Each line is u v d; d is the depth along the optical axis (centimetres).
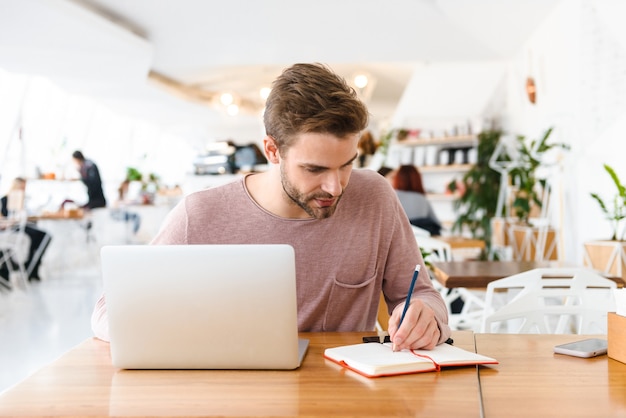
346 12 667
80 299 624
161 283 135
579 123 531
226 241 177
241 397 119
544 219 563
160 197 1252
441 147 881
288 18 687
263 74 1117
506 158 752
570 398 118
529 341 163
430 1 633
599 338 164
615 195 428
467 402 115
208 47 775
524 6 597
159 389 125
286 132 145
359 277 178
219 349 136
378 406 113
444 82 841
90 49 687
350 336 166
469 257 568
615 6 454
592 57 500
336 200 154
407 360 135
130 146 1443
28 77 874
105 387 127
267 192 177
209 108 1245
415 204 546
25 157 897
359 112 142
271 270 133
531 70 684
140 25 704
